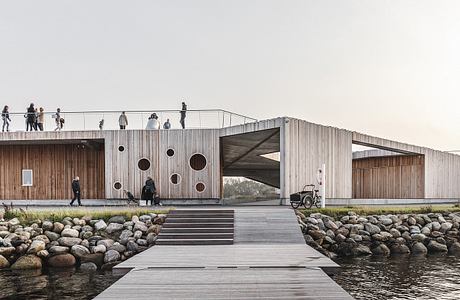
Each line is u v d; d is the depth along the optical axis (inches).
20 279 432.1
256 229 552.4
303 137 802.8
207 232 545.3
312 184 817.5
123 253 519.2
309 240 565.0
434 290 391.2
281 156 764.6
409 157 1110.4
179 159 881.5
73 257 504.1
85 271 470.0
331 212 685.3
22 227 588.4
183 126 887.7
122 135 890.1
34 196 960.9
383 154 1181.7
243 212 625.3
